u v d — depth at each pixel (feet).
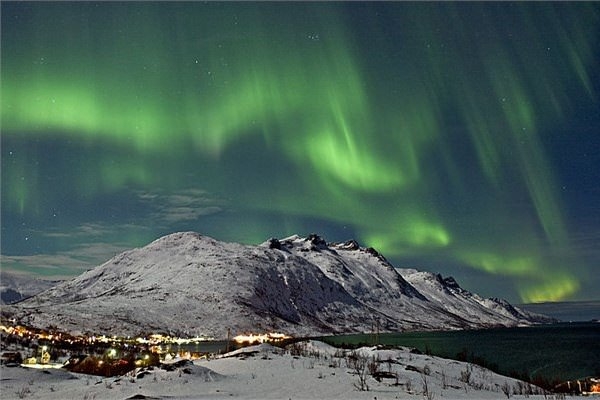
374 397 84.84
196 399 82.33
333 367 116.88
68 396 88.74
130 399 81.46
